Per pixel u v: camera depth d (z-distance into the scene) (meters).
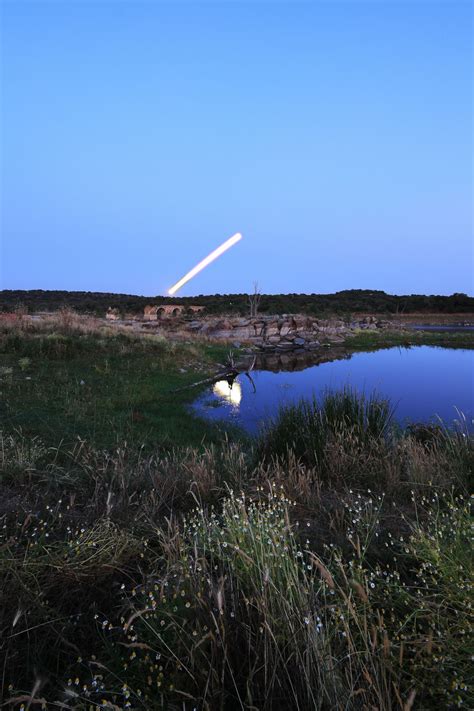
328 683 1.73
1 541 2.99
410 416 10.70
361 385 15.97
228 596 2.30
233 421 10.62
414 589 2.59
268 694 1.77
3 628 2.20
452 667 1.85
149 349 19.41
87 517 3.63
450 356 27.77
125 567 2.94
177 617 2.12
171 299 71.62
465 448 5.38
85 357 15.86
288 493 4.42
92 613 2.49
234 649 1.96
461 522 3.07
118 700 1.91
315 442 5.90
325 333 42.91
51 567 2.66
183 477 4.86
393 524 3.74
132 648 2.13
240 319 41.88
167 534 3.29
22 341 15.44
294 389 15.34
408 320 82.56
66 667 2.18
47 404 9.49
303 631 1.90
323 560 3.00
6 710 1.85
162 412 10.68
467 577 2.40
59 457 5.98
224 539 2.83
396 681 1.75
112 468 5.11
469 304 96.06
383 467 5.18
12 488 4.53
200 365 19.56
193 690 1.84
